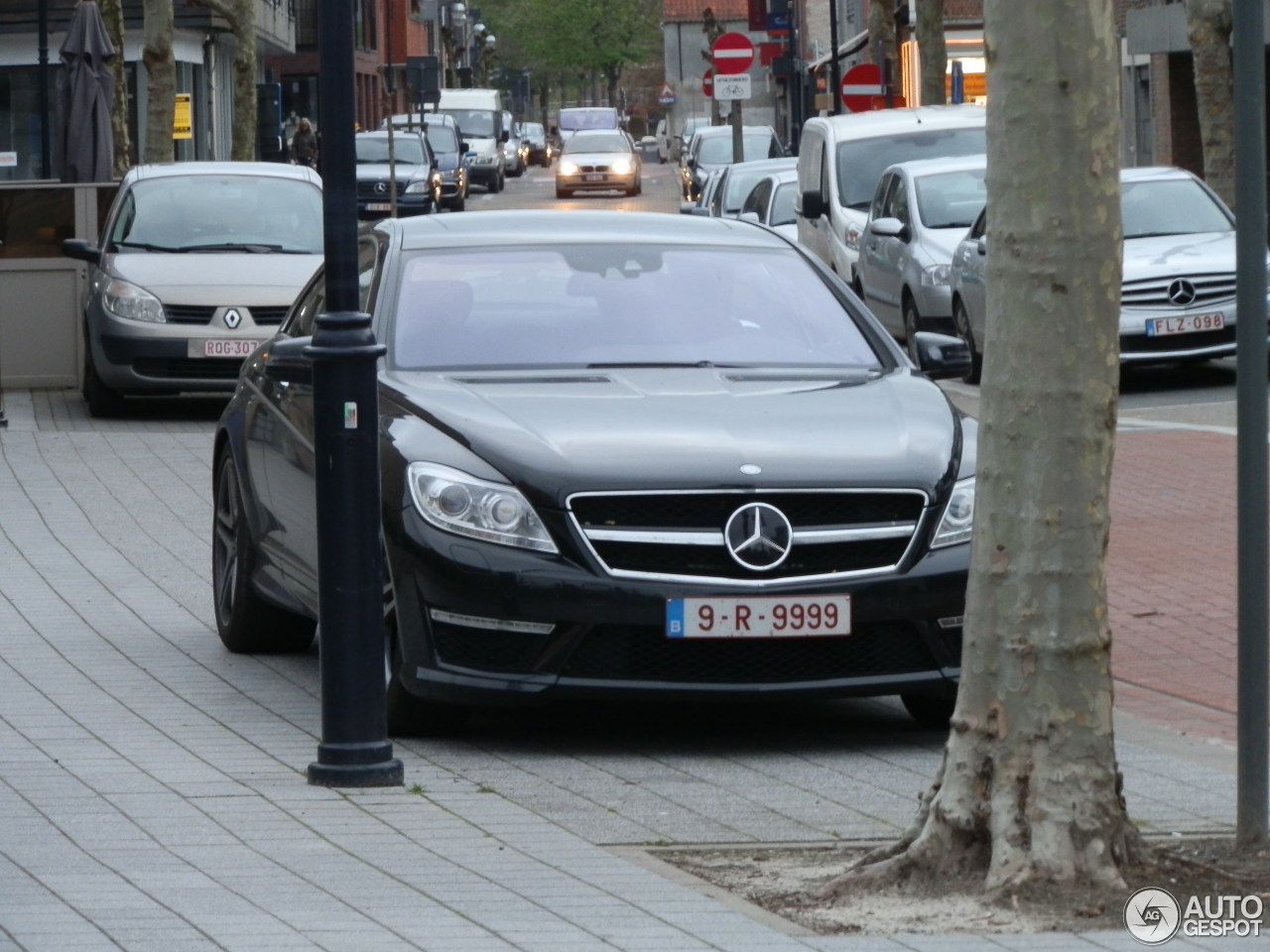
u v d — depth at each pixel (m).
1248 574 17.73
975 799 16.81
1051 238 16.31
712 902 16.47
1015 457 16.61
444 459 22.53
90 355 54.03
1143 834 18.86
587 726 24.11
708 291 26.59
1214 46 75.94
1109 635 16.80
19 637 29.16
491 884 17.03
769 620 21.91
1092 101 16.23
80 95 75.62
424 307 25.88
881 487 22.33
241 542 27.56
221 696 25.33
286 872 17.39
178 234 55.72
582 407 23.45
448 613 22.14
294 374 23.31
